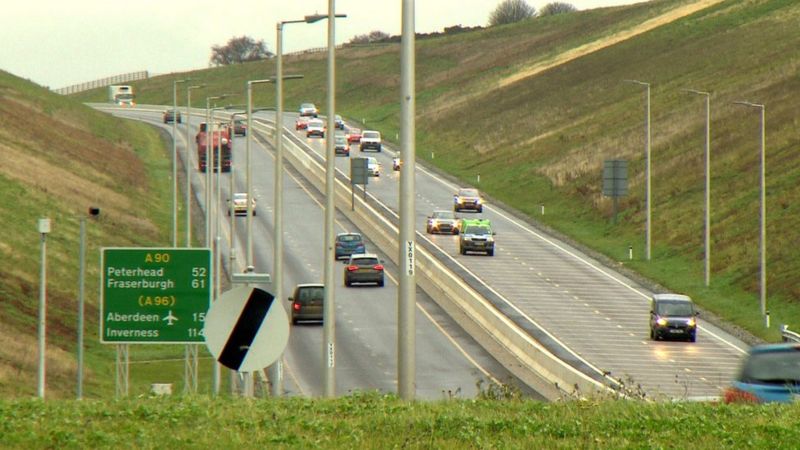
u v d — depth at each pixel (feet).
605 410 290.56
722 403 313.12
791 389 325.01
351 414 282.97
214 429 259.80
